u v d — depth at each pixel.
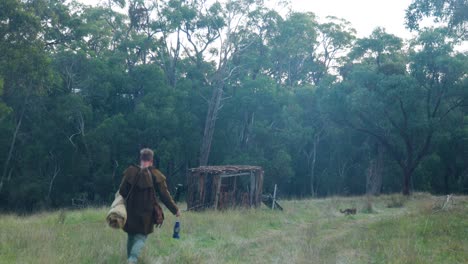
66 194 39.59
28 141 39.22
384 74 32.12
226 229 11.75
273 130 45.78
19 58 26.95
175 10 44.16
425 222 12.42
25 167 38.72
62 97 37.34
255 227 12.94
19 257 6.69
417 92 29.72
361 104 31.30
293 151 48.47
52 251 7.05
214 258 7.67
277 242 10.19
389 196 28.34
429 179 44.66
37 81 30.55
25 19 27.05
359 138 45.06
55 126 37.78
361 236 10.97
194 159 44.59
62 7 35.78
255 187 21.55
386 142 35.03
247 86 43.84
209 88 44.94
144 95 42.34
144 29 45.94
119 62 42.00
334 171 50.59
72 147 39.00
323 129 47.97
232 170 20.27
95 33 41.72
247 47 45.97
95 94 40.00
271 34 50.03
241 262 7.88
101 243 8.13
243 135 46.78
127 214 5.92
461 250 8.83
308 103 44.88
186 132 42.12
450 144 40.16
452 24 18.92
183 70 47.69
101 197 39.69
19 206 39.06
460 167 43.66
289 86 51.41
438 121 30.94
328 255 8.54
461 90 29.95
